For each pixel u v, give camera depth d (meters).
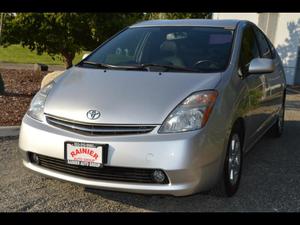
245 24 4.76
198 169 3.16
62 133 3.34
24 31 9.23
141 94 3.42
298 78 13.48
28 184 3.96
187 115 3.22
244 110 3.88
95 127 3.27
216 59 3.99
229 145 3.58
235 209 3.55
